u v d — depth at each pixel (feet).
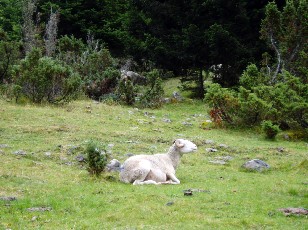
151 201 33.58
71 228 27.91
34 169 43.42
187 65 110.11
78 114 73.97
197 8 108.17
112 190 36.86
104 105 85.30
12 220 29.27
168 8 114.01
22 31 131.44
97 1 153.17
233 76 105.29
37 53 82.84
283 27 90.79
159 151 55.01
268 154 57.16
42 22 145.07
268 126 67.41
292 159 54.65
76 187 37.63
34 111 72.02
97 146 42.39
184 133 68.64
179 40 106.83
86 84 97.40
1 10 170.50
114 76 98.32
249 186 40.55
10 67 98.84
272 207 33.50
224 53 100.99
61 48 124.57
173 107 94.22
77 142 56.29
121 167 42.09
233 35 105.29
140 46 119.24
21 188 36.55
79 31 152.87
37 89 80.28
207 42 100.42
